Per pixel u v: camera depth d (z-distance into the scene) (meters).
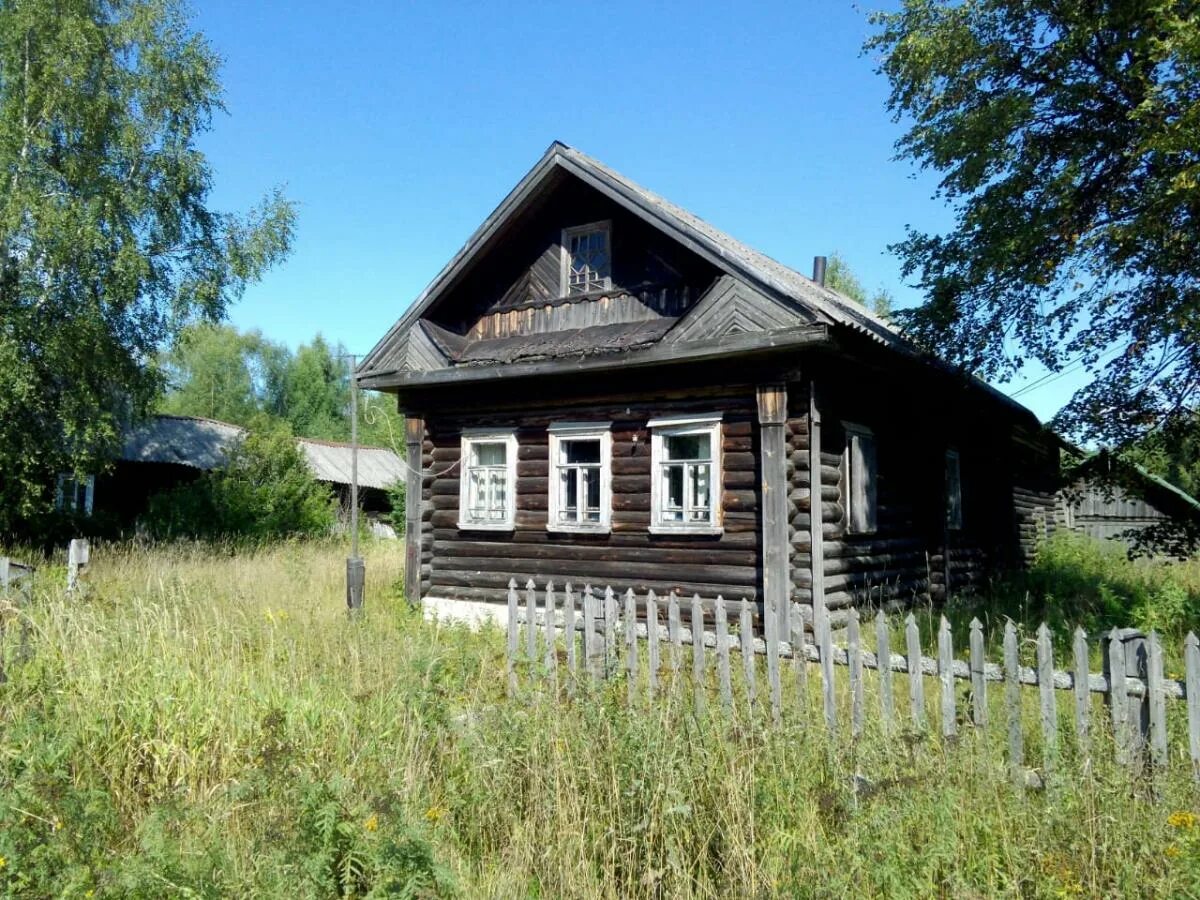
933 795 4.05
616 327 12.04
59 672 6.25
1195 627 9.77
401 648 7.18
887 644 5.31
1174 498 13.32
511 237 13.19
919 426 13.64
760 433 10.35
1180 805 3.99
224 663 6.66
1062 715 5.38
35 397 19.27
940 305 12.91
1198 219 10.32
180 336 22.27
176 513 22.53
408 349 13.13
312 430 62.78
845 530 10.91
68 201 19.42
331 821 3.81
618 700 5.35
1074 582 14.78
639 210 11.10
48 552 19.88
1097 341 12.41
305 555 19.47
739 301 10.20
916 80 12.82
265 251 22.59
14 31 19.20
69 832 3.83
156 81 21.39
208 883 3.52
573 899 4.06
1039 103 12.17
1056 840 3.88
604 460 11.81
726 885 3.98
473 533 13.04
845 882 3.66
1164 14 9.56
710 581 10.84
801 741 4.66
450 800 4.83
